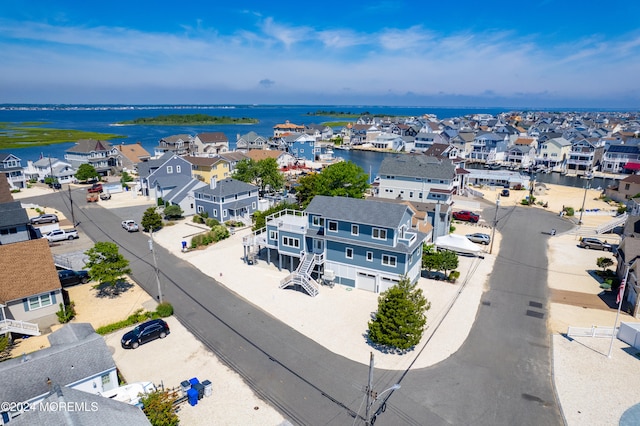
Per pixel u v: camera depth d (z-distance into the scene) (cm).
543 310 3878
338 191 6462
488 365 2989
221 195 6512
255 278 4553
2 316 3288
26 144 17062
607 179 11819
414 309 3102
